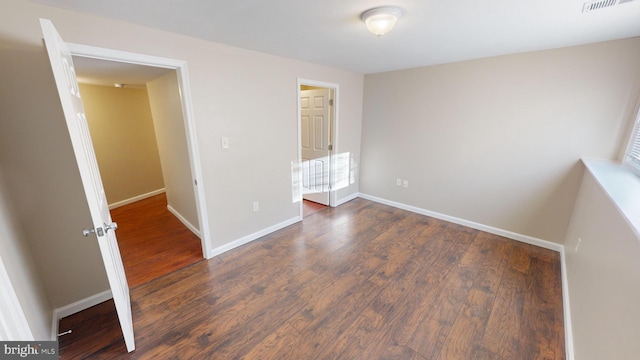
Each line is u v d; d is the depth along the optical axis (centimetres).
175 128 299
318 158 418
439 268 251
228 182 269
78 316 190
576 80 246
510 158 296
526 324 184
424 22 182
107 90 405
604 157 244
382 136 410
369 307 201
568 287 208
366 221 362
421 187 381
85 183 129
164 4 153
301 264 258
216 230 269
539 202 286
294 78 308
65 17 160
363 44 238
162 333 176
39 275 170
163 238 312
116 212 397
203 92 233
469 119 317
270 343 169
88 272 195
